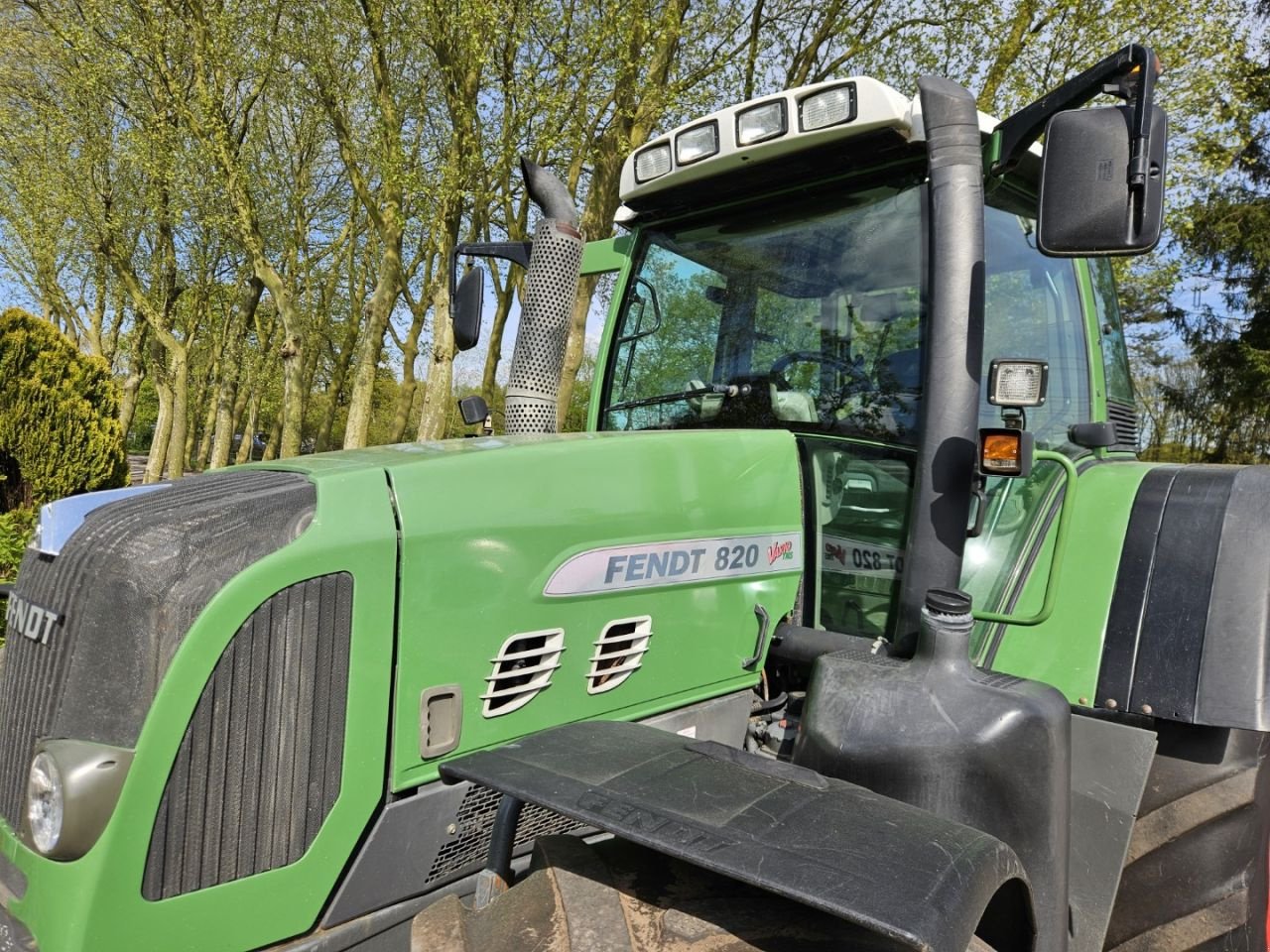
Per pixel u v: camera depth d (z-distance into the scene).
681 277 2.61
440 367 10.76
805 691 2.22
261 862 1.30
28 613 1.45
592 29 8.09
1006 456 1.72
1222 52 9.02
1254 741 1.93
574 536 1.64
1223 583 1.98
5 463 8.53
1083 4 8.80
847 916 1.02
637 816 1.19
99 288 20.75
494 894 1.34
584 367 8.71
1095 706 1.96
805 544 2.25
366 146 11.82
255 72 11.85
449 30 8.40
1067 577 2.18
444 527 1.46
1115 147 1.51
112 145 14.36
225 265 19.31
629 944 1.14
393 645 1.41
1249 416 16.11
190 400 31.36
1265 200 15.84
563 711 1.65
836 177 2.25
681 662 1.86
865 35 10.59
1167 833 1.92
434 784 1.48
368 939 1.42
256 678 1.28
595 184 8.94
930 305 1.93
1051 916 1.52
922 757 1.57
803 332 2.33
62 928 1.19
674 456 1.83
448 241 9.76
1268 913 1.92
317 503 1.37
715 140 2.26
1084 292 2.67
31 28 14.58
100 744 1.22
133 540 1.31
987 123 2.08
